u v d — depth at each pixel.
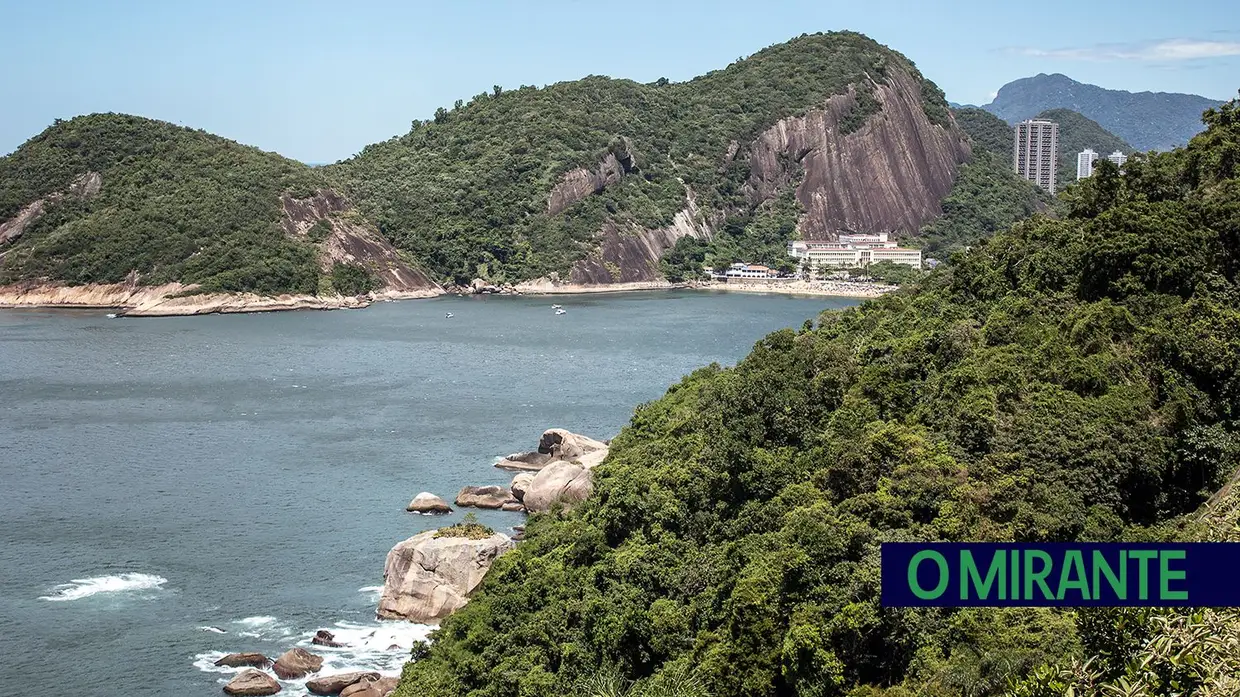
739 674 59.44
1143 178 96.81
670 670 61.72
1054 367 74.38
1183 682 33.38
